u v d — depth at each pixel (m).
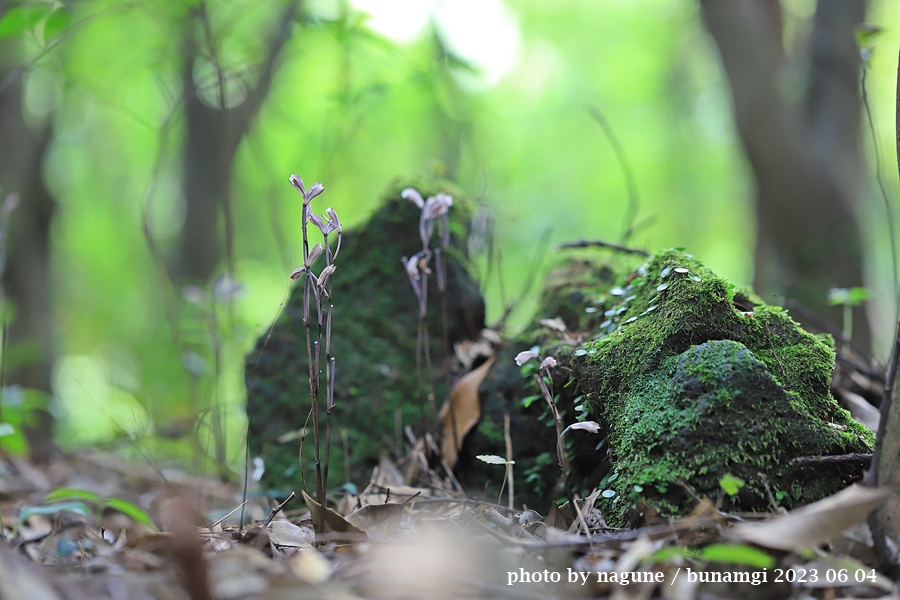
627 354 2.26
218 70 4.25
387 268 3.46
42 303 7.54
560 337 2.77
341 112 4.62
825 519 1.57
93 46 7.94
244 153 11.08
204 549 2.07
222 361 5.12
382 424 3.29
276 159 11.81
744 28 6.92
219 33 4.68
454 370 3.35
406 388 3.34
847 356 3.59
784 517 1.65
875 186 10.49
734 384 1.99
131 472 4.97
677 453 1.96
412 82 4.64
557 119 20.58
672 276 2.34
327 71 8.98
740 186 15.21
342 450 3.26
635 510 1.95
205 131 8.63
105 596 1.64
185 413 6.00
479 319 3.57
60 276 13.19
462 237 3.58
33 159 7.65
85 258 16.61
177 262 8.68
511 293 12.68
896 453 1.81
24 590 1.47
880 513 1.79
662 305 2.29
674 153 19.05
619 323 2.51
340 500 2.97
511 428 2.91
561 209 18.70
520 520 2.23
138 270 15.16
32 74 7.49
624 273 2.97
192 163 8.73
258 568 1.77
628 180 3.96
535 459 2.83
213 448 5.36
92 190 16.22
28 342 6.46
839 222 6.75
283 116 10.01
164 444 5.30
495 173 15.14
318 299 2.22
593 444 2.45
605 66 19.61
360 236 3.49
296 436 3.25
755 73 6.90
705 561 1.73
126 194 16.31
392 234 3.48
